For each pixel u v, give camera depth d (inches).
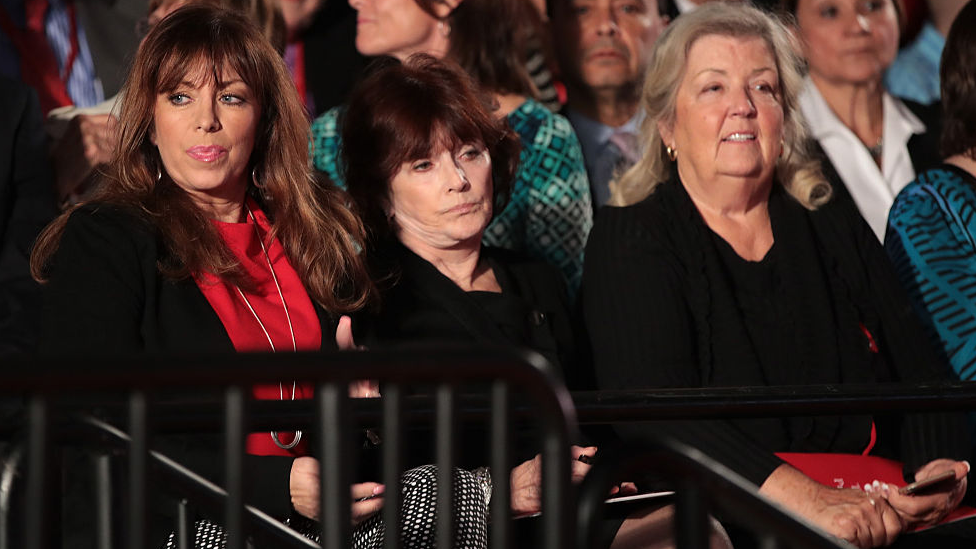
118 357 135.5
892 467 309.6
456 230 313.7
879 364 345.1
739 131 344.2
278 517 240.1
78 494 221.3
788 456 311.4
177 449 243.1
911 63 506.6
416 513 233.9
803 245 348.2
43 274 270.4
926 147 503.8
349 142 321.4
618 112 467.5
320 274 286.8
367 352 146.3
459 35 452.4
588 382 338.6
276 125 291.9
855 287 351.9
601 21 465.1
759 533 165.2
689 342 326.3
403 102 313.7
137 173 275.1
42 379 131.3
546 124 442.3
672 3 476.7
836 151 495.5
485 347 151.3
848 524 283.1
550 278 339.9
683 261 336.2
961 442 341.1
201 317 259.1
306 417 220.7
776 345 333.4
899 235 411.5
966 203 409.7
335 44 448.1
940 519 297.3
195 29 276.7
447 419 153.6
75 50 424.2
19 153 393.4
